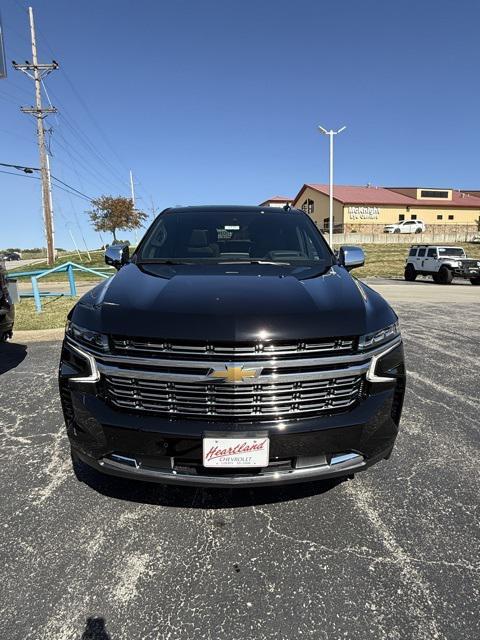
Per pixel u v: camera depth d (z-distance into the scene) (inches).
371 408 92.1
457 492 113.0
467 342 282.7
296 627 74.4
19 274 454.6
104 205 1800.0
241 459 86.4
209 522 101.2
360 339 90.6
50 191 1304.1
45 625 74.8
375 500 109.4
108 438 90.7
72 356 95.7
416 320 371.2
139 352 88.2
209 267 122.8
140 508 106.3
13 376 204.4
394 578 84.8
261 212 160.2
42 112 1210.0
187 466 89.7
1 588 82.4
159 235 146.4
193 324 86.5
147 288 103.1
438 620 75.7
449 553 91.4
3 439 141.6
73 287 538.0
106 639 72.3
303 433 87.2
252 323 86.1
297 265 127.9
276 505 107.5
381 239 1825.8
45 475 120.6
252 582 84.0
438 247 879.1
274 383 86.4
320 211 2212.1
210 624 75.1
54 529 98.6
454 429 149.1
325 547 93.1
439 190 2233.0
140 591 82.0
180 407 87.8
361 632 73.5
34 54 1170.6
